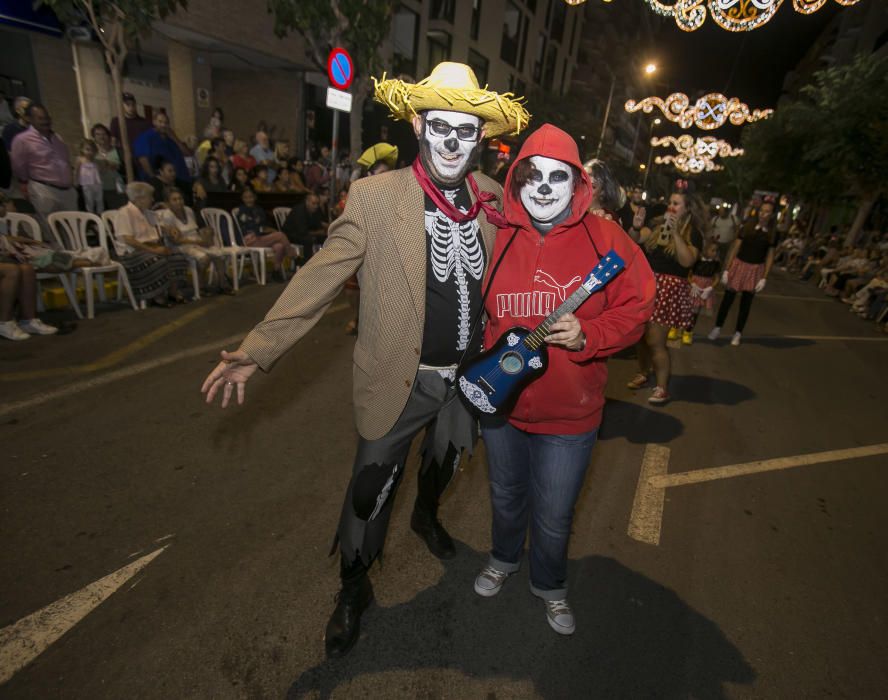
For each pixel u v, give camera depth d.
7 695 1.63
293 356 4.65
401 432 1.73
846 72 16.67
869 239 16.69
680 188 4.09
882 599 2.42
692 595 2.32
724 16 5.54
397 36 17.03
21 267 4.40
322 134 16.78
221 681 1.73
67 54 9.59
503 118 1.59
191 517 2.49
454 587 2.24
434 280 1.64
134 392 3.66
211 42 10.72
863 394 5.49
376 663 1.85
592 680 1.87
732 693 1.86
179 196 6.14
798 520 3.00
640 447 3.70
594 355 1.57
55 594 2.00
